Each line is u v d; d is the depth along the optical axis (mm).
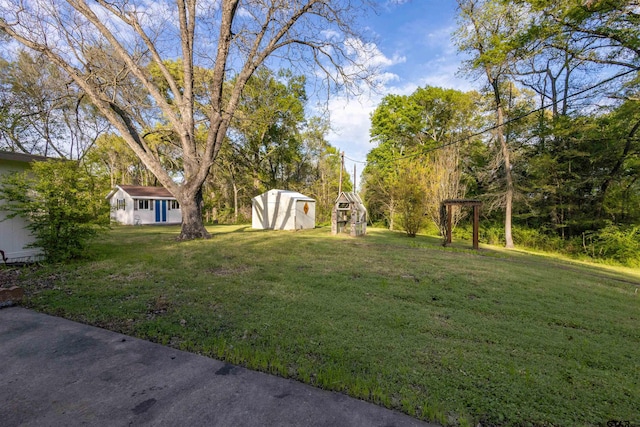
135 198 20562
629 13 10633
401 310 3910
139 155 10336
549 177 14883
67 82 10047
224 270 5941
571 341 3191
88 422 1704
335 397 2041
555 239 14625
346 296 4445
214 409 1849
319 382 2217
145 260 6570
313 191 27844
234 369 2363
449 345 2941
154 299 4070
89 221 6422
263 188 27172
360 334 3117
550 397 2154
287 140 27172
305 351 2709
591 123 13188
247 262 6746
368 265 6762
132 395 1972
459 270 6566
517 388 2246
